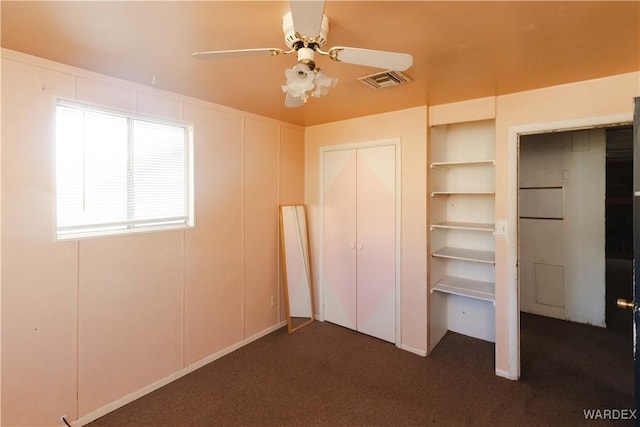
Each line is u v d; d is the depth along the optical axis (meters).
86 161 2.21
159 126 2.60
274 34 1.68
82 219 2.20
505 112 2.64
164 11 1.46
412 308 3.12
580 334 3.49
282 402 2.38
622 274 5.70
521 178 4.12
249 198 3.29
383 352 3.12
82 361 2.16
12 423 1.90
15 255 1.89
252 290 3.35
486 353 3.11
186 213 2.80
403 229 3.17
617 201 6.54
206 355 2.92
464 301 3.55
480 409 2.29
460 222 3.46
